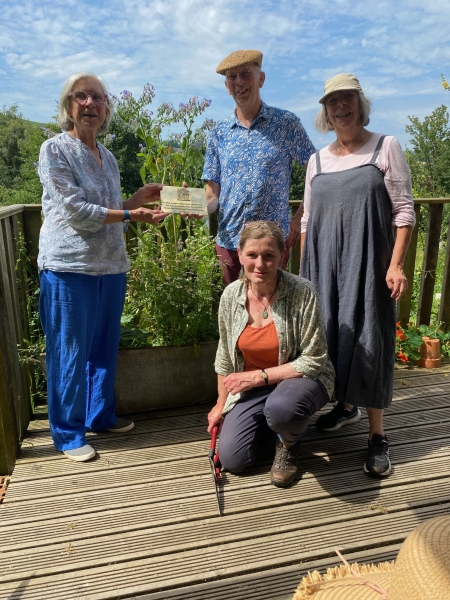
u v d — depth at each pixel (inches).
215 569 67.3
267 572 66.8
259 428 89.3
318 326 84.8
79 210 84.7
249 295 88.7
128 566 68.1
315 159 94.2
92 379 102.7
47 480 87.7
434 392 123.6
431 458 93.7
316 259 93.0
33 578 66.4
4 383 88.3
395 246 86.2
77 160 87.8
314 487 85.0
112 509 79.8
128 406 113.0
